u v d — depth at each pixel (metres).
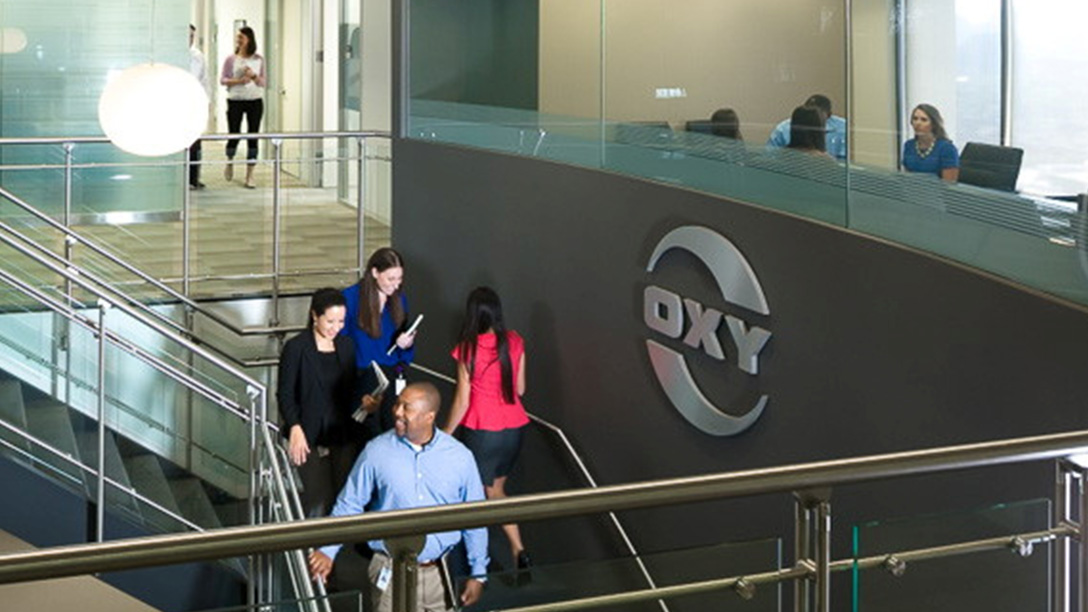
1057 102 5.21
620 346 7.85
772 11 6.69
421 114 9.70
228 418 7.48
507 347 7.74
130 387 7.73
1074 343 5.05
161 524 7.38
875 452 6.08
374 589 5.06
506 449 7.82
